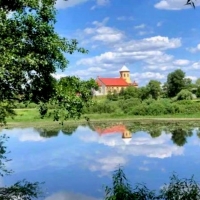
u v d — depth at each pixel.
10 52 11.46
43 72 12.89
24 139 39.22
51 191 16.70
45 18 12.91
